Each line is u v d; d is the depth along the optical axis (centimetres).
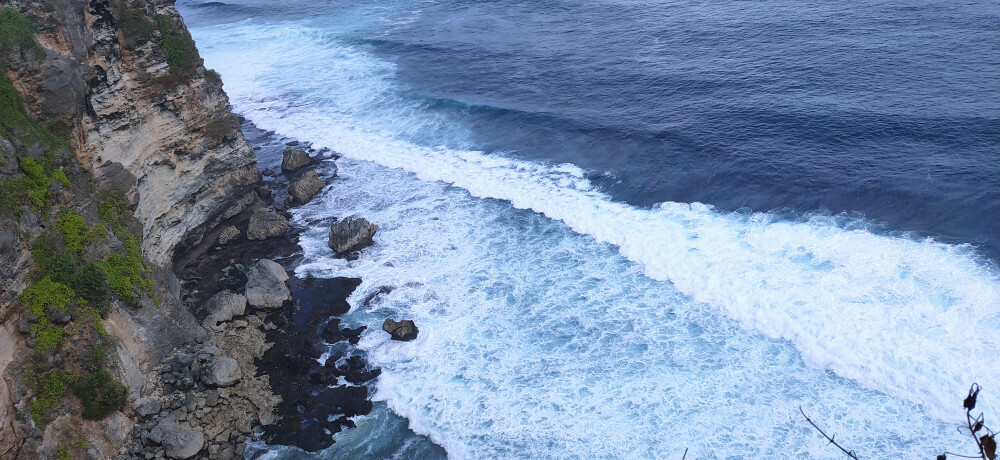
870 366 3266
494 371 3544
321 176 5397
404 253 4459
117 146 3834
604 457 3055
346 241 4491
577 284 4059
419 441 3234
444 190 5106
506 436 3197
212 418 3253
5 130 3084
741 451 3012
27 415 2708
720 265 3978
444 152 5597
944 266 3712
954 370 3150
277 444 3244
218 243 4638
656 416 3209
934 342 3284
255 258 4500
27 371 2766
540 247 4406
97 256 3250
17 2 3356
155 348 3381
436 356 3662
